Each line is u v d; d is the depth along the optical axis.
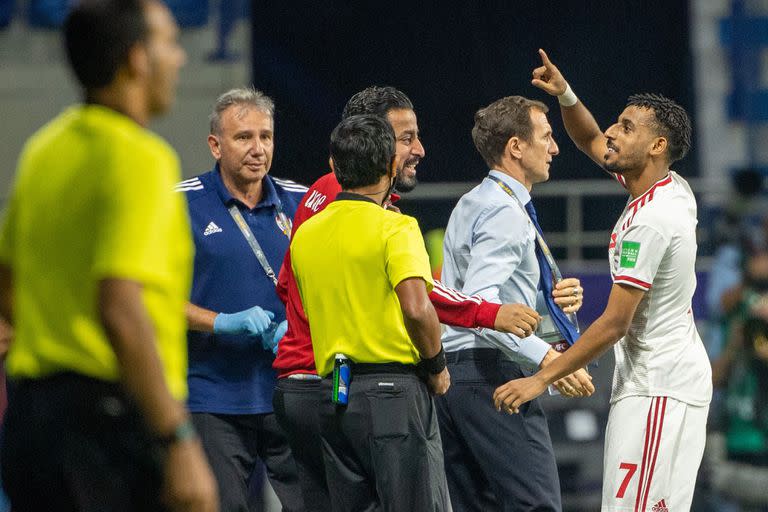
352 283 12.46
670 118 13.69
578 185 35.00
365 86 44.59
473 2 44.06
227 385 14.84
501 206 14.81
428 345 12.27
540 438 15.23
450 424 15.58
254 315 14.34
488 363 15.06
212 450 14.77
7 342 14.27
